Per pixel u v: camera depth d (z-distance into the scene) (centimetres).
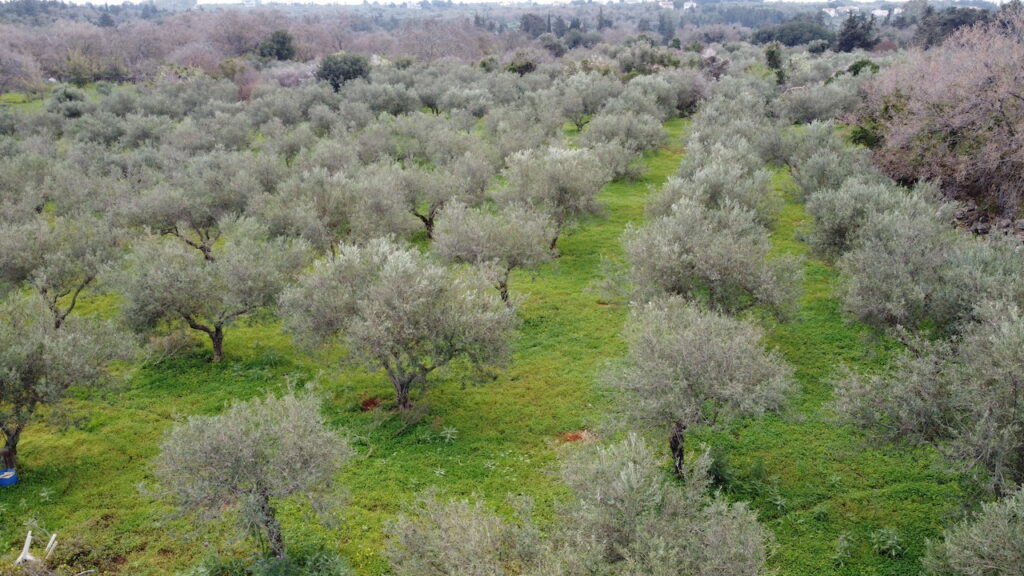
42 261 2828
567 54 12250
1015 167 3459
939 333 2138
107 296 3522
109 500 1958
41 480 2047
